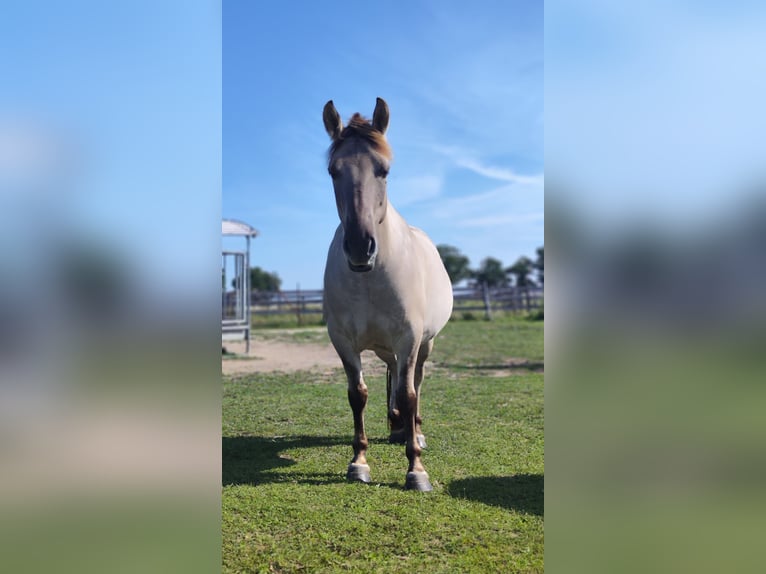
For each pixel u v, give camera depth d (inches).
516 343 426.0
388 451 156.6
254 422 192.4
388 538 100.0
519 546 96.5
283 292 733.9
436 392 237.0
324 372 307.0
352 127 116.7
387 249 122.4
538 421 187.6
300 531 102.6
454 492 122.1
